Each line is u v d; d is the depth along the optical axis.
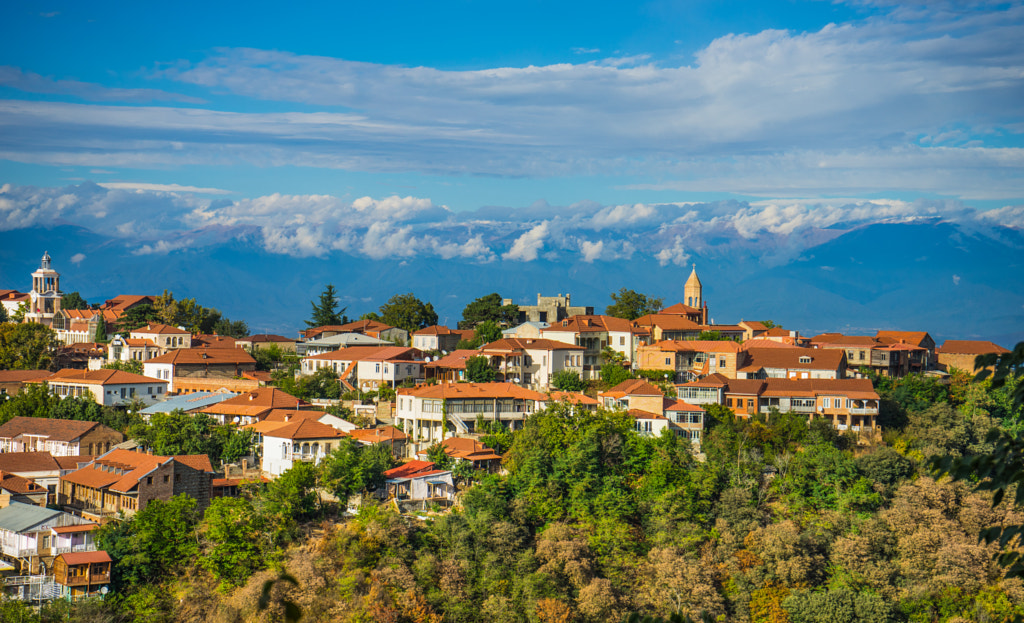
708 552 112.44
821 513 122.19
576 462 120.50
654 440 131.00
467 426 138.12
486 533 108.69
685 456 129.12
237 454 129.12
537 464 120.75
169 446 126.81
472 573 104.31
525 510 114.81
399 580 99.06
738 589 108.00
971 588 108.00
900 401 157.50
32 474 119.81
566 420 132.00
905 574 111.12
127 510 110.25
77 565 95.88
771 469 131.75
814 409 148.12
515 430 139.38
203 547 104.62
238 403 146.00
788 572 108.62
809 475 127.88
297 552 102.75
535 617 99.31
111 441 135.12
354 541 102.94
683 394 147.25
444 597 100.06
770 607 105.12
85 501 117.12
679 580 104.44
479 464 126.94
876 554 114.00
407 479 117.94
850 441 143.25
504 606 100.19
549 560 106.50
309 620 93.50
